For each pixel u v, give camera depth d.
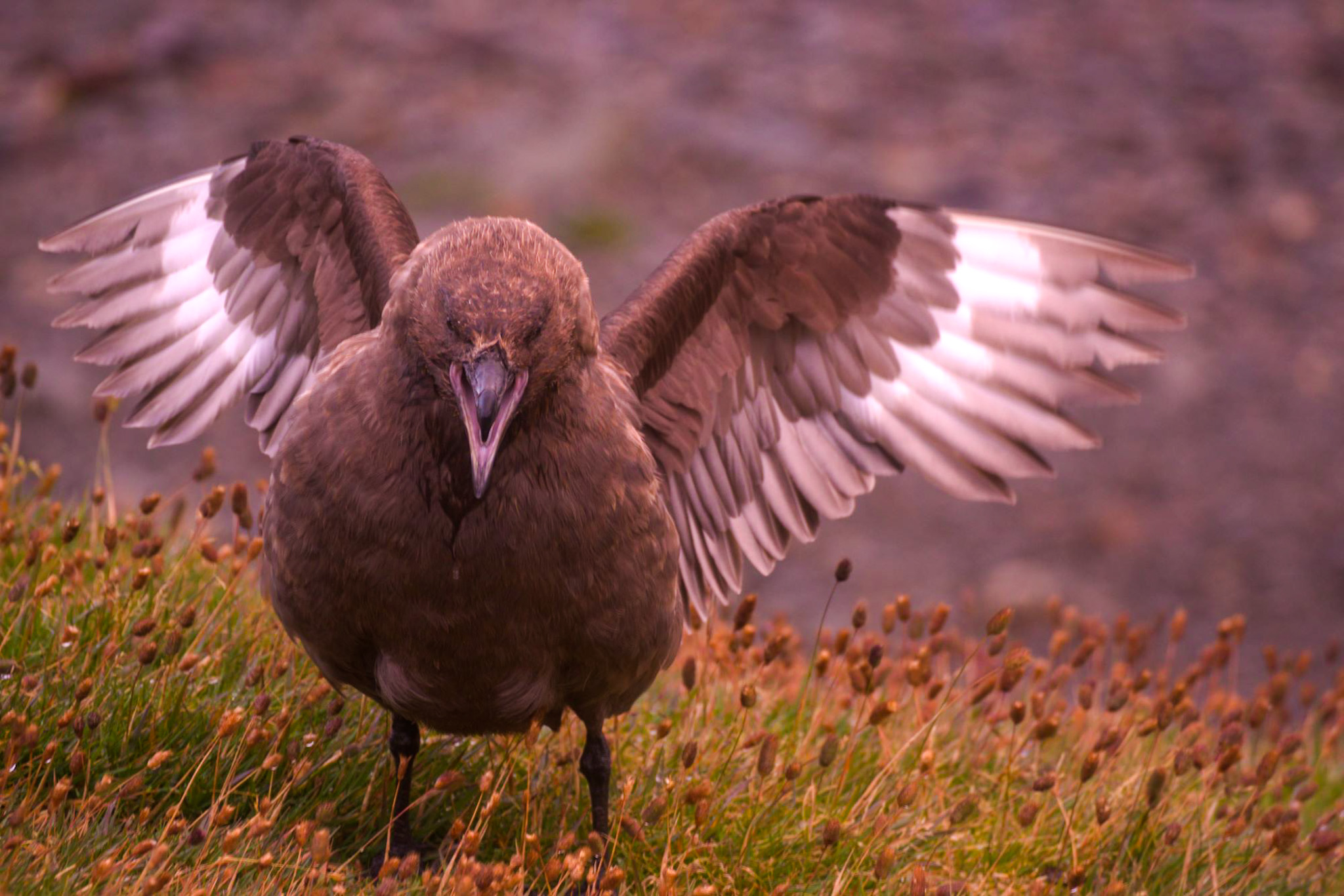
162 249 10.12
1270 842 9.98
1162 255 9.64
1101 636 12.45
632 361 9.27
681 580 9.95
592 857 9.13
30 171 32.94
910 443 10.24
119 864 7.55
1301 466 28.33
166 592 10.12
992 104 36.59
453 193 31.58
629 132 33.62
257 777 8.99
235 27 37.69
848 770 10.23
